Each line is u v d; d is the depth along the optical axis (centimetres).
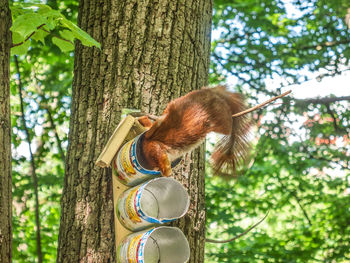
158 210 267
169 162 252
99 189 304
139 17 328
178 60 327
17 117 746
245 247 747
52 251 754
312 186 900
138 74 319
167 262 261
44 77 814
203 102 266
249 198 880
